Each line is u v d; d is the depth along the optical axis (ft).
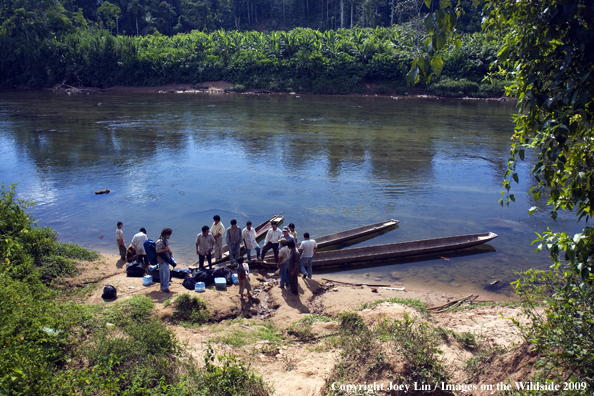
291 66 212.23
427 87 195.11
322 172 72.08
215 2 347.77
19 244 33.06
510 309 31.09
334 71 202.90
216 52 228.22
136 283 33.71
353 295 34.04
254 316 30.58
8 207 37.29
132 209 54.95
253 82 214.07
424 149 87.61
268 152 85.61
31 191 61.41
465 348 23.71
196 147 89.86
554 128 11.87
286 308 31.27
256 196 60.29
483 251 43.62
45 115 128.98
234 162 78.48
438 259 42.16
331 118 127.24
